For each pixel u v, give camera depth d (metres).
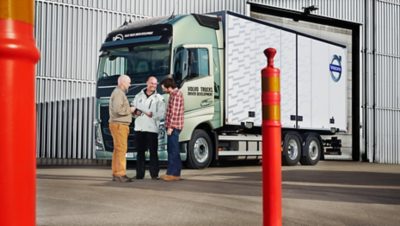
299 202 6.81
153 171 9.74
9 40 0.97
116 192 7.64
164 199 6.94
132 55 12.33
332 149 18.34
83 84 17.19
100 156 12.40
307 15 22.25
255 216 5.67
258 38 14.52
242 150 14.37
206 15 13.12
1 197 0.96
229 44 13.54
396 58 24.64
